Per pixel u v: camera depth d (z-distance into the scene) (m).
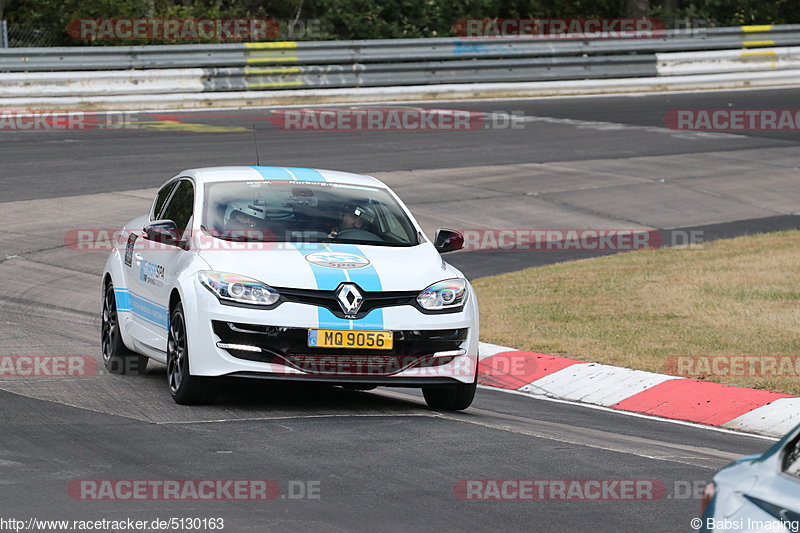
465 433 26.80
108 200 64.50
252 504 20.14
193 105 98.06
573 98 110.38
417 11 129.12
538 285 51.22
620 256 57.72
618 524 19.72
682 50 117.62
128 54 95.75
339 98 103.62
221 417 27.45
